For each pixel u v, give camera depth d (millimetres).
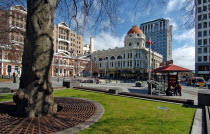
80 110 5504
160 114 5172
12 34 12344
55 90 11844
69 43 80188
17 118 4402
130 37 60312
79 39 89250
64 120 4320
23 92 4730
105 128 3729
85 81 28797
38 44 4867
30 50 4855
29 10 4965
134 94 8953
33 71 4770
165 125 4059
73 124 3988
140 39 58844
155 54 69625
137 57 57031
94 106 6172
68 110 5496
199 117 4832
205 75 41906
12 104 6195
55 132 3412
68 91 11250
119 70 61469
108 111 5445
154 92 14164
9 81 22578
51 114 4922
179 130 3717
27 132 3383
